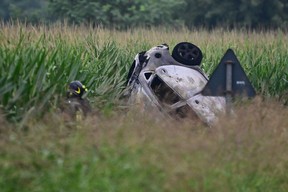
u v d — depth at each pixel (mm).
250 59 66625
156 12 135125
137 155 32375
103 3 126500
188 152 32500
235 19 147875
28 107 43219
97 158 32250
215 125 38906
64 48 56750
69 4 123875
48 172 32125
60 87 45875
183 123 38844
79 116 41781
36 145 33438
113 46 61062
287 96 62000
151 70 53406
